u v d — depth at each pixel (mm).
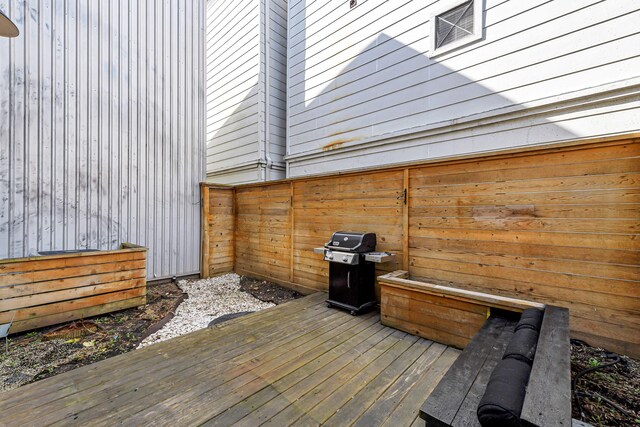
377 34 3986
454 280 2883
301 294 4266
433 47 3438
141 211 4633
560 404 964
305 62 5004
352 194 3732
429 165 3055
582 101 2570
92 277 3242
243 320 3020
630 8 2361
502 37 2965
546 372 1165
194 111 5320
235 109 6148
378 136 3986
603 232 2164
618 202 2109
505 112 2941
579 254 2256
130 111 4516
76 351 2494
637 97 2350
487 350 1731
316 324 2922
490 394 1076
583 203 2242
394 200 3334
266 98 5664
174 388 1871
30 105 3658
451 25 3305
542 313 1996
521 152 2494
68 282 3080
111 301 3377
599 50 2488
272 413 1646
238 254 5574
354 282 3189
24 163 3623
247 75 5852
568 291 2295
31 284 2859
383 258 3021
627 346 2061
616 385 1736
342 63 4434
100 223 4211
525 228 2496
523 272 2498
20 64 3592
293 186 4477
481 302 2303
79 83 4027
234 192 5695
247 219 5367
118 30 4391
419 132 3580
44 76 3752
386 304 2879
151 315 3396
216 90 6664
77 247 3998
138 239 4590
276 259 4781
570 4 2607
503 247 2604
